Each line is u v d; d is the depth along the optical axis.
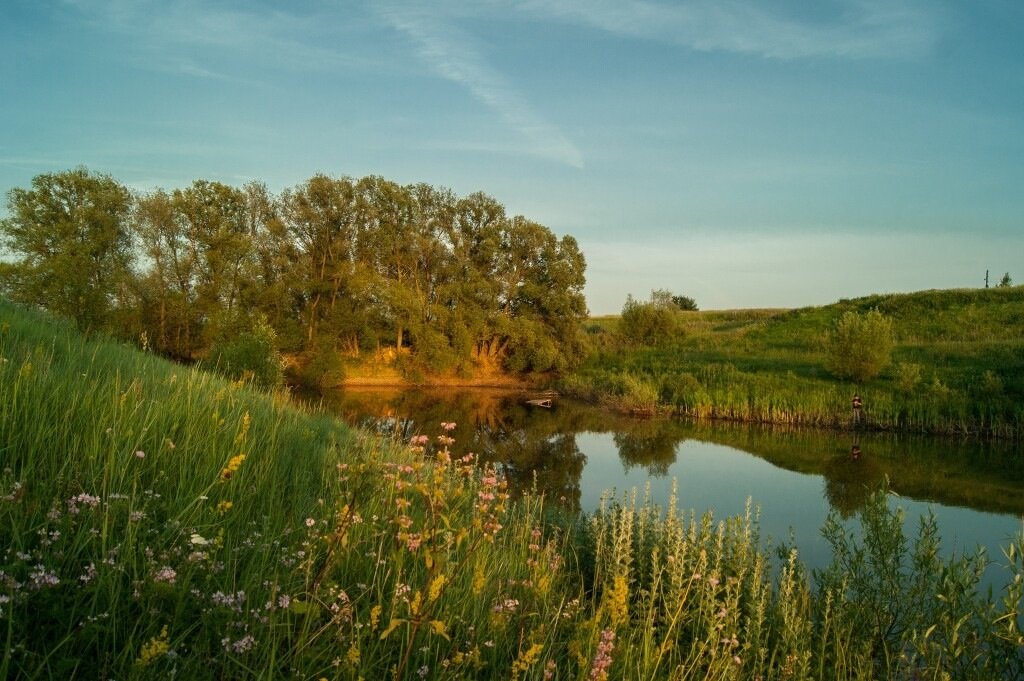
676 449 22.42
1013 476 18.27
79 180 33.03
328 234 43.09
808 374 33.81
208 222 37.56
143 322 34.84
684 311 77.75
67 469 3.80
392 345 46.12
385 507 4.69
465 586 4.08
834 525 7.13
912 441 24.12
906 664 5.29
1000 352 32.41
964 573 5.01
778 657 5.14
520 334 44.41
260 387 14.32
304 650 2.95
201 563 3.18
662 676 4.16
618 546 6.52
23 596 2.51
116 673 2.50
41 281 30.17
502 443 22.88
